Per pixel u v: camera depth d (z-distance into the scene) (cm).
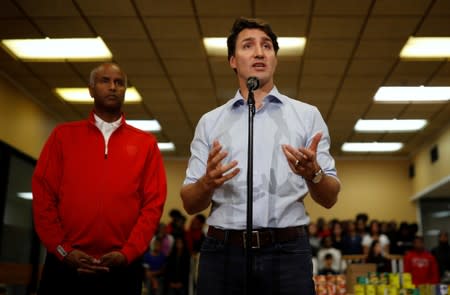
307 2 575
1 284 706
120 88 260
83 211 237
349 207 1316
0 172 764
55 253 231
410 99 897
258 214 173
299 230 176
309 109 193
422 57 719
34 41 679
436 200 1273
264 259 171
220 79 809
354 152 1295
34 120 902
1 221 748
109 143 251
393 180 1329
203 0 573
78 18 616
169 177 1341
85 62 745
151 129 1099
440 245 942
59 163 249
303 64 746
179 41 673
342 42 673
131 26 633
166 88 852
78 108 957
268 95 190
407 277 512
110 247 238
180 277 768
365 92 862
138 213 248
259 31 197
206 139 196
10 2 579
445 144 1053
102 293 232
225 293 173
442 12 593
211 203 188
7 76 788
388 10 592
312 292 171
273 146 183
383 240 954
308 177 164
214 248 177
